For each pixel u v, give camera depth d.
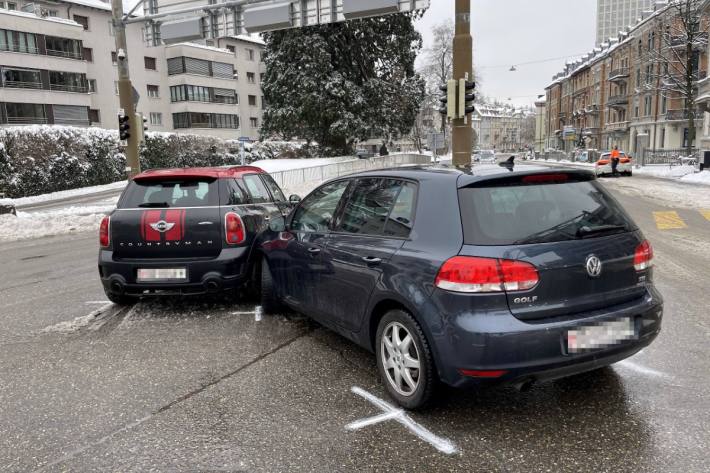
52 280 7.54
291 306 4.91
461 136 11.77
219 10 15.75
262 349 4.55
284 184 25.50
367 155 42.03
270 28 15.23
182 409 3.47
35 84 43.59
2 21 41.38
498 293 2.90
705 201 15.89
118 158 34.06
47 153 28.97
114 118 51.59
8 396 3.71
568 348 2.97
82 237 12.52
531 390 3.67
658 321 3.35
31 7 46.00
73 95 46.22
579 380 3.81
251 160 43.59
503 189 3.24
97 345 4.72
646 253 3.39
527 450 2.92
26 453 2.97
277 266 5.04
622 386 3.69
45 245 11.34
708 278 6.76
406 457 2.87
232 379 3.94
